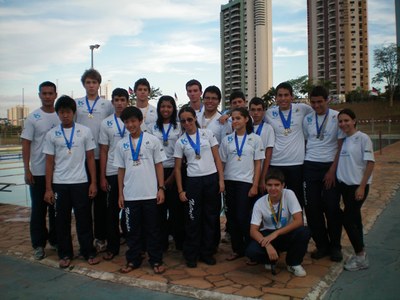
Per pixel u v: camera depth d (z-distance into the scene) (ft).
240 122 12.82
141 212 12.30
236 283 10.89
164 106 13.80
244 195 12.72
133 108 12.29
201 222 12.89
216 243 13.89
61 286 11.24
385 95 188.65
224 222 18.61
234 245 13.12
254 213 11.94
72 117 12.87
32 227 13.71
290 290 10.27
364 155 11.68
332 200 12.53
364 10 246.27
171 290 10.57
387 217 18.37
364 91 203.00
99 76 14.53
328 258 12.87
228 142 13.17
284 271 11.80
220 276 11.53
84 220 12.97
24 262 13.51
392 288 10.49
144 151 12.25
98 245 14.67
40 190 13.69
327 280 11.05
